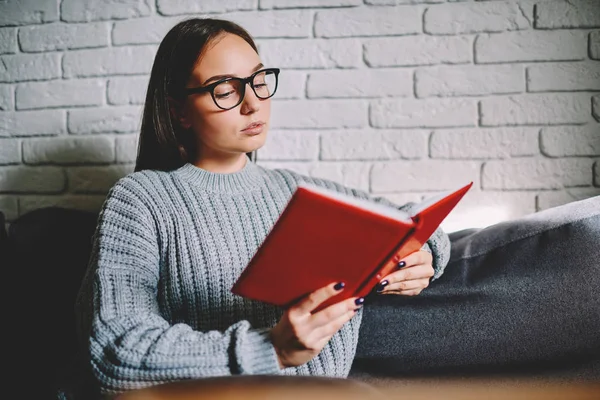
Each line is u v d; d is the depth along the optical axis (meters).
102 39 1.41
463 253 1.09
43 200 1.44
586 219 1.02
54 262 1.15
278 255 0.62
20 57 1.44
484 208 1.35
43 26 1.43
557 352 0.97
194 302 0.93
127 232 0.91
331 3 1.36
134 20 1.41
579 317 0.96
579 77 1.31
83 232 1.20
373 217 0.59
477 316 1.01
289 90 1.38
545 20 1.31
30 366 1.08
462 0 1.33
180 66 0.98
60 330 1.12
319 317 0.67
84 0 1.41
